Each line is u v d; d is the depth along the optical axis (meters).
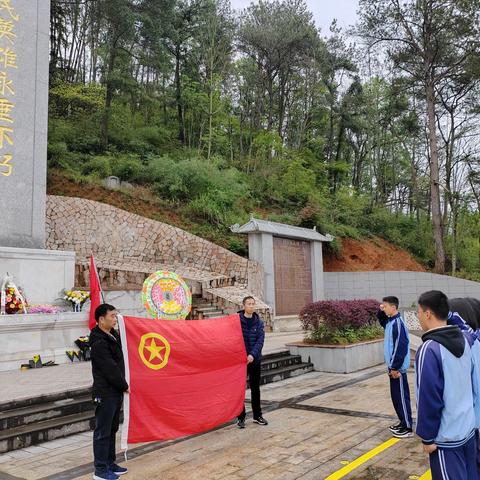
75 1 27.81
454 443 2.81
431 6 22.89
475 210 28.73
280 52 31.02
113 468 4.54
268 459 4.97
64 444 5.71
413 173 31.44
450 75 24.25
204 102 29.45
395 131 31.53
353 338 11.14
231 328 6.24
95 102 24.55
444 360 2.86
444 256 25.70
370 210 29.91
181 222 21.17
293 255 18.20
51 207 18.75
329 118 34.41
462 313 3.86
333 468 4.67
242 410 6.18
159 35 25.98
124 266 17.59
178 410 5.29
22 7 11.98
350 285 22.53
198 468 4.73
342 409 7.19
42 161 12.10
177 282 6.57
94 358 4.47
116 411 4.54
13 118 11.63
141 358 5.14
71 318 10.18
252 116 33.75
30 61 12.03
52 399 6.57
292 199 26.80
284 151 29.75
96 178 21.73
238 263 17.89
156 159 23.89
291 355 11.03
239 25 31.00
